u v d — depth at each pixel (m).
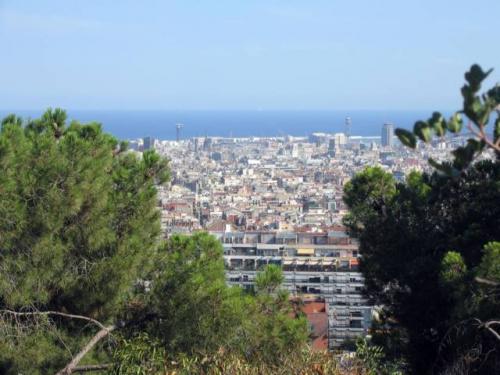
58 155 10.41
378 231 13.55
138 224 11.47
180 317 11.06
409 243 13.23
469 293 10.23
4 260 10.20
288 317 11.16
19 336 10.73
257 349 10.70
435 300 12.61
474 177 13.25
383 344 13.19
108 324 11.64
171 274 11.48
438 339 12.73
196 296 11.14
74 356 11.14
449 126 4.65
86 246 10.96
